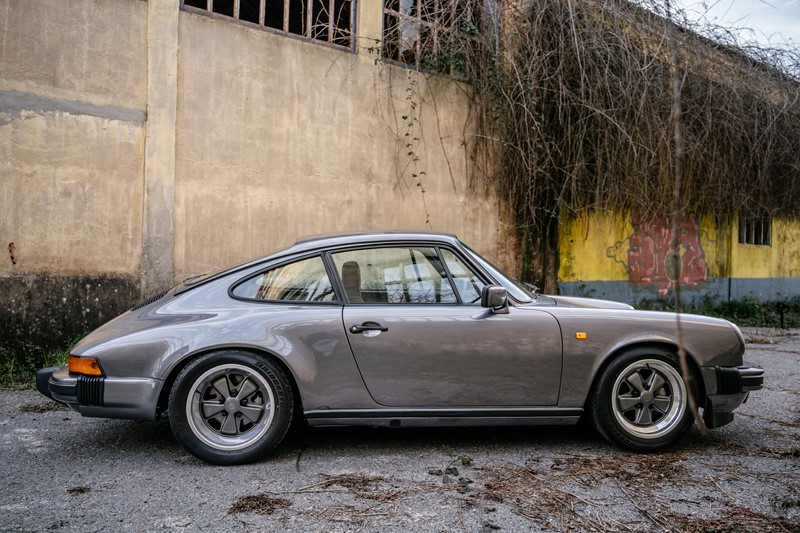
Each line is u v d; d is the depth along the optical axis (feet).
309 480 11.02
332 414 12.01
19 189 19.70
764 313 44.68
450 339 12.25
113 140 21.29
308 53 25.72
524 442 13.52
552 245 33.42
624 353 12.63
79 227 20.72
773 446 13.41
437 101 29.55
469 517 9.46
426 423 12.34
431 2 29.35
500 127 30.83
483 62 30.35
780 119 38.70
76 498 10.14
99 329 12.37
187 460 12.09
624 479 11.18
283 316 12.02
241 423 11.96
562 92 30.37
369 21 27.55
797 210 45.93
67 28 20.45
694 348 12.68
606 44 30.58
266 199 24.67
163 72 22.08
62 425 14.53
